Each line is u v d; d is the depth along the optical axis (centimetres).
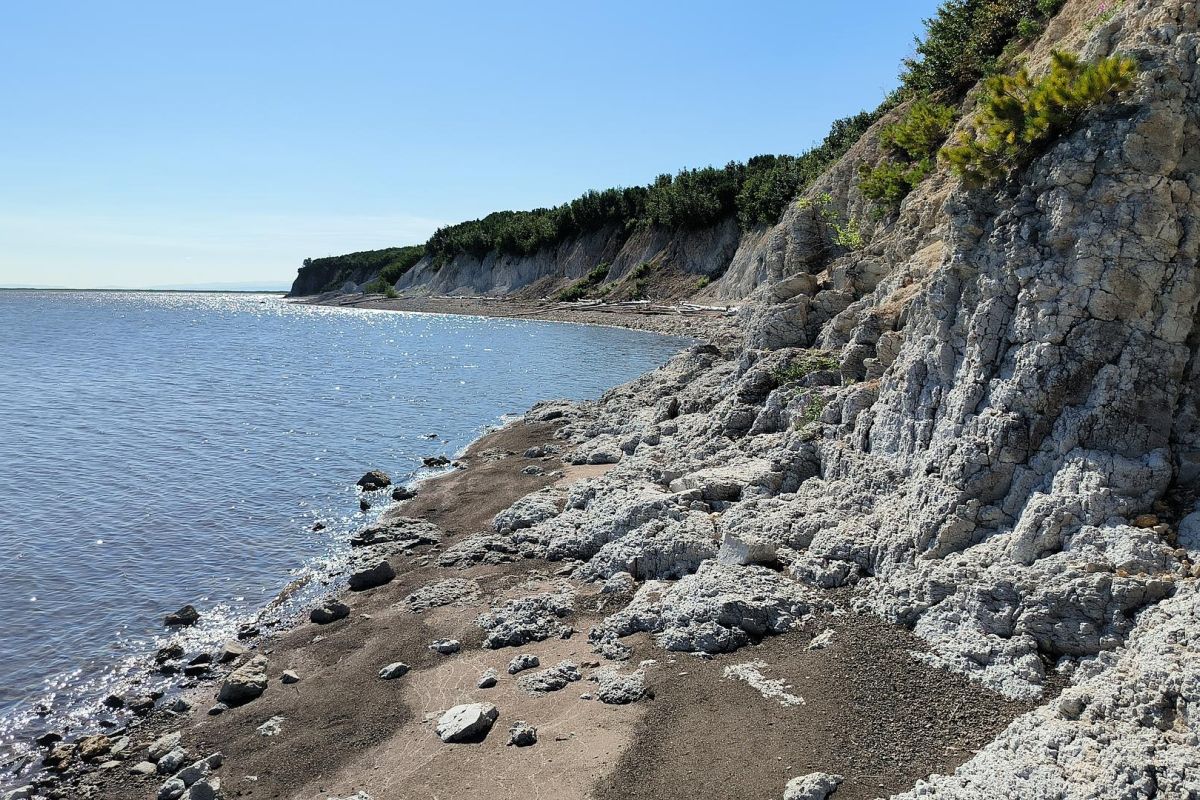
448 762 1062
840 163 3722
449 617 1544
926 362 1548
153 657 1531
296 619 1659
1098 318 1263
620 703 1152
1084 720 882
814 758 974
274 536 2177
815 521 1557
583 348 6850
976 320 1409
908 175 2798
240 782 1087
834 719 1040
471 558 1845
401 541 2039
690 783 962
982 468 1299
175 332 9731
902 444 1541
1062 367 1271
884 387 1691
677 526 1659
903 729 1006
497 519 2081
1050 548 1170
